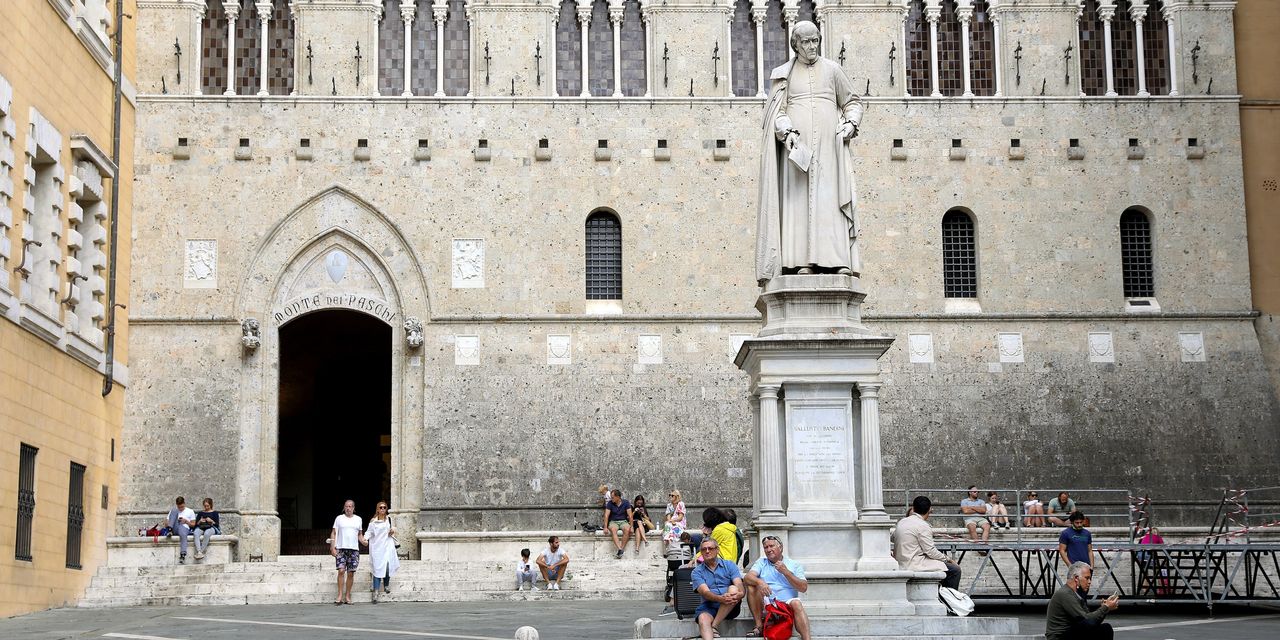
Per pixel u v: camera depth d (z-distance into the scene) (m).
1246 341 46.88
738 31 47.97
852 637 21.41
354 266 46.03
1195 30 48.00
